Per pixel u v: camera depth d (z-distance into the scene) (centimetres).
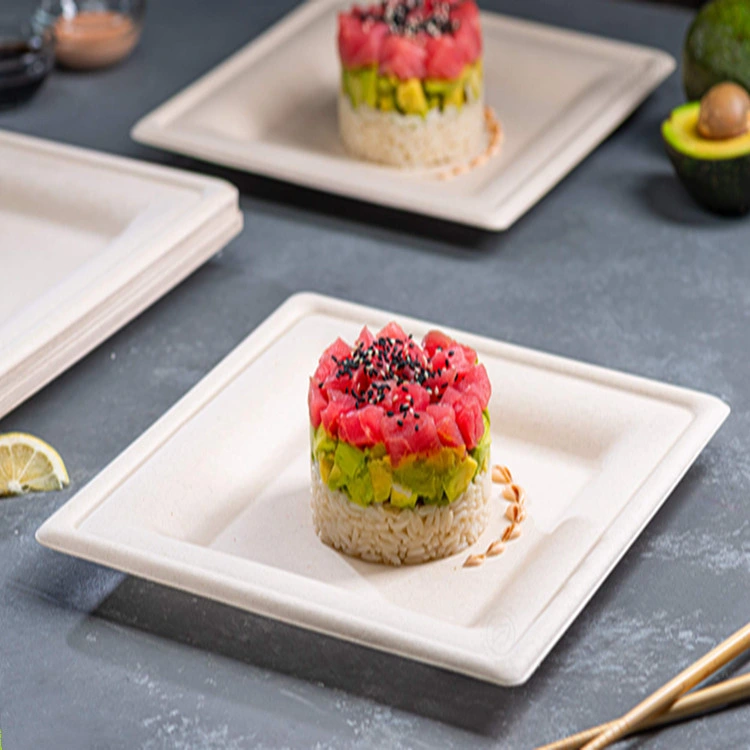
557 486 167
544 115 197
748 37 189
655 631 161
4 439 169
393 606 158
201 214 181
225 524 165
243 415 169
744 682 156
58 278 181
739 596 162
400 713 157
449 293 182
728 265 184
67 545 161
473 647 156
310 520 165
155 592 163
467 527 163
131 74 204
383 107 189
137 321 180
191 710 158
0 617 162
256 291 183
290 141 195
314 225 189
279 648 160
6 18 199
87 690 159
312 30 205
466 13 190
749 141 185
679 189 191
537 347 178
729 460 169
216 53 207
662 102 200
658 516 166
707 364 176
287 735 157
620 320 180
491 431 170
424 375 163
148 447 167
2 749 156
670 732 156
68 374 176
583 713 157
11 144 189
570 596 158
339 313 175
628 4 212
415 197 185
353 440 160
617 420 168
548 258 185
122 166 186
